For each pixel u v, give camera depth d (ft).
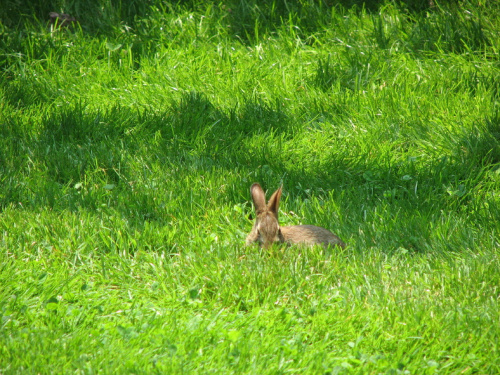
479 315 23.09
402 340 22.06
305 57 48.67
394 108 42.06
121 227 30.35
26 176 35.50
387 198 34.14
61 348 20.92
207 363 20.68
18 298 23.90
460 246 28.94
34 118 41.34
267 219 28.35
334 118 41.47
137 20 54.24
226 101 43.83
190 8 55.52
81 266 27.43
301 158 37.86
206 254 28.09
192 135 39.65
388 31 50.55
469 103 42.06
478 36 49.52
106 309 24.06
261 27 52.85
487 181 35.17
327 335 22.31
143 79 46.70
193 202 33.01
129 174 35.86
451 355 21.63
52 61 48.57
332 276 26.61
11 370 19.51
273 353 21.54
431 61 47.14
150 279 26.81
